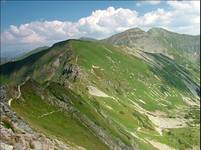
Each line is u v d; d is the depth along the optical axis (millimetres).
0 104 78812
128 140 148000
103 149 109125
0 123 67062
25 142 66312
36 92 119625
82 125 119250
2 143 60688
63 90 148375
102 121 144875
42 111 110312
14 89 112750
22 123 73875
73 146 90375
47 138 75562
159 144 197875
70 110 122875
